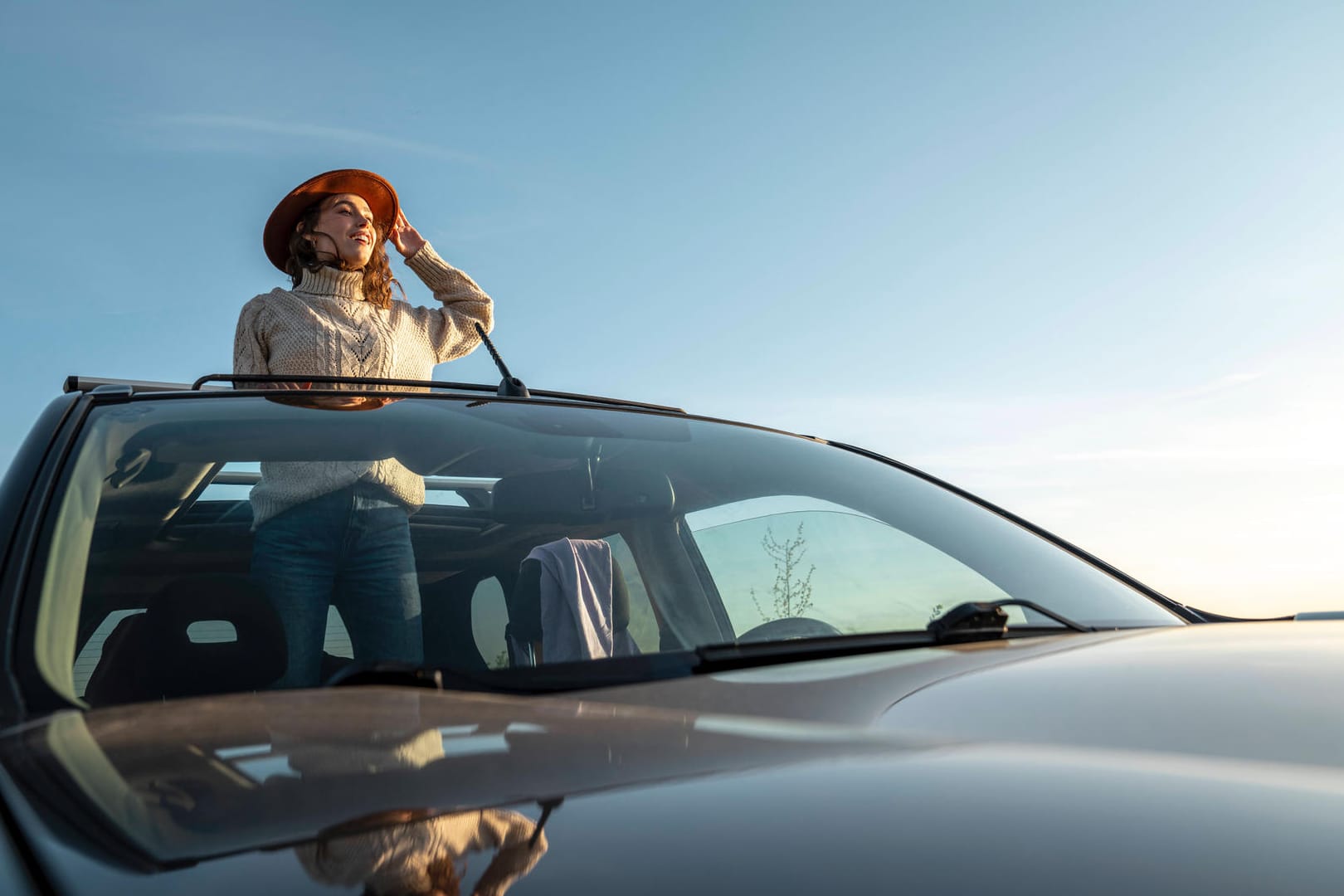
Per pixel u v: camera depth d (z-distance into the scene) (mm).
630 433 1870
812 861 321
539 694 999
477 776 428
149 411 1487
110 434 1382
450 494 1646
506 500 1633
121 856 368
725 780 412
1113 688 834
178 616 1189
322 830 366
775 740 484
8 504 1184
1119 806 372
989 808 370
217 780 447
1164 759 456
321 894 311
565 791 402
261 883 323
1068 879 306
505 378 2002
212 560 1345
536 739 499
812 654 1187
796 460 1902
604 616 1470
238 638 1216
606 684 1039
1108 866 316
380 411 1707
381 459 1572
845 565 1536
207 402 1576
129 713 664
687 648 1324
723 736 498
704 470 1784
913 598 1453
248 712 622
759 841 339
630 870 317
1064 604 1553
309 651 1420
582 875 314
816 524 1652
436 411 1777
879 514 1735
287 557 1437
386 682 976
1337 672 867
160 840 377
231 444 1457
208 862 347
